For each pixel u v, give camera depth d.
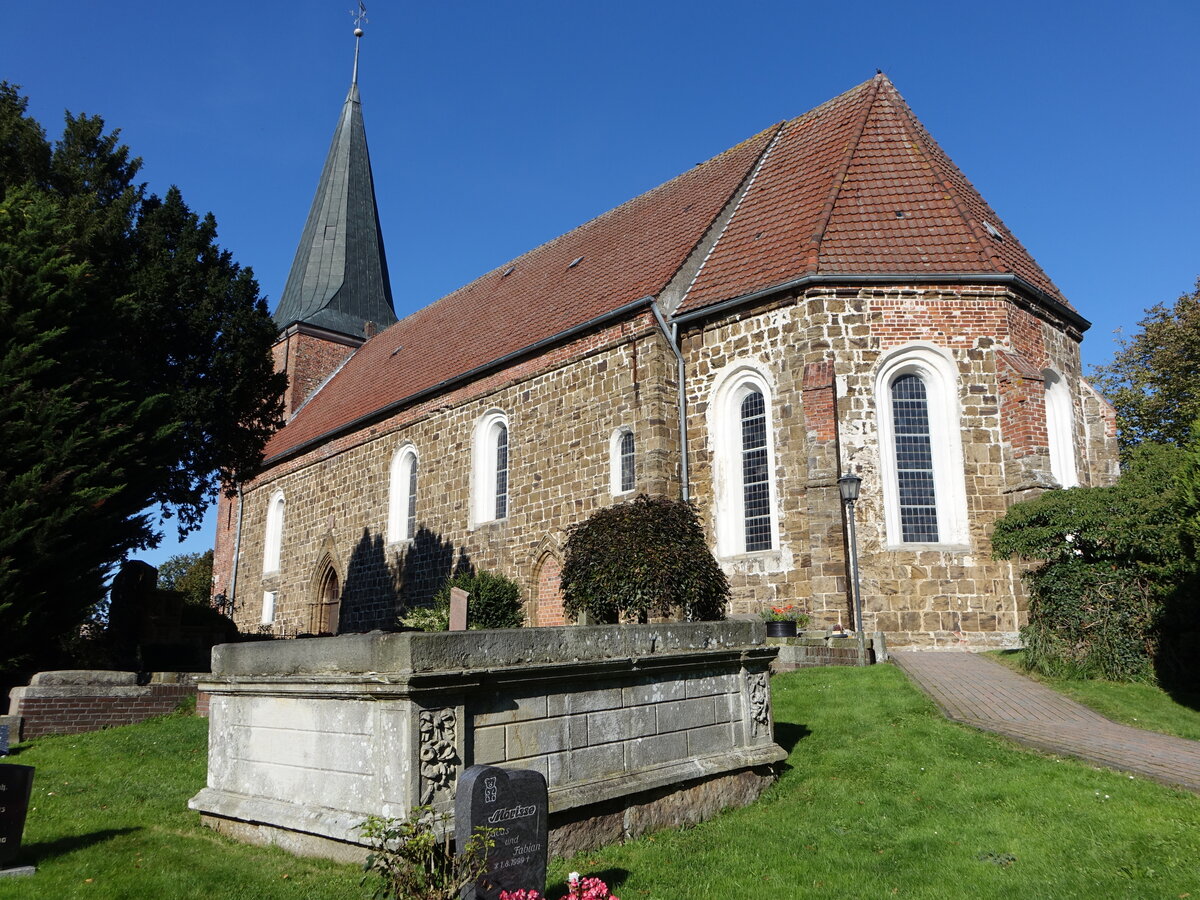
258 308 21.92
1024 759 9.44
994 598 17.41
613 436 20.78
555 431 22.41
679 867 6.87
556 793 6.86
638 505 11.91
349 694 6.47
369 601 28.55
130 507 15.89
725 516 19.17
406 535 27.94
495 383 24.48
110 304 15.89
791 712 11.92
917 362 18.45
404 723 6.04
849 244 19.14
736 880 6.65
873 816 8.16
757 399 19.34
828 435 17.56
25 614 13.27
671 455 19.81
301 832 6.79
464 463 25.34
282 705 7.32
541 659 7.01
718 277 20.75
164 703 14.34
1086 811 7.86
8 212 15.05
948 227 19.34
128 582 19.12
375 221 42.75
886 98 22.89
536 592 22.39
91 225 17.52
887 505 17.75
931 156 22.08
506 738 6.67
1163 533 13.05
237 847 7.12
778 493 18.39
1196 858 6.77
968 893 6.46
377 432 29.27
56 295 14.44
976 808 8.20
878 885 6.60
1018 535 14.38
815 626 16.98
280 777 7.21
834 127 23.22
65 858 6.77
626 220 27.95
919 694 12.29
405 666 6.07
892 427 18.38
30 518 13.34
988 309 18.55
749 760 8.73
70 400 14.06
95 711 13.67
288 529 33.94
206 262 21.36
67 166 19.08
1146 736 10.34
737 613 18.58
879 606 17.42
